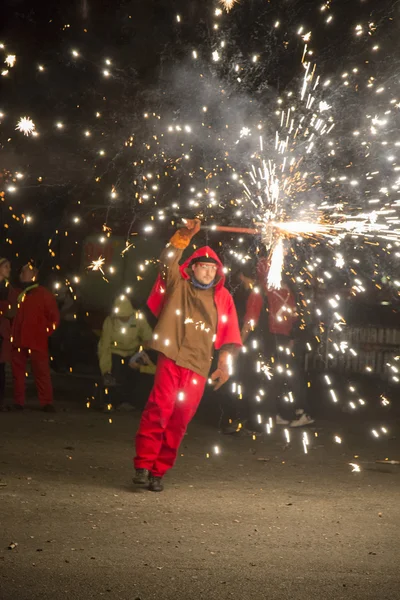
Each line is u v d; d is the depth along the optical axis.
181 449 10.60
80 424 12.12
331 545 6.35
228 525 6.86
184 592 5.20
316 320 15.38
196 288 8.16
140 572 5.54
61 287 20.30
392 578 5.60
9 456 9.51
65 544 6.11
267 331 12.20
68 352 20.34
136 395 13.83
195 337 8.08
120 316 13.65
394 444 11.55
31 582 5.26
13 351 13.08
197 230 8.13
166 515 7.12
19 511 7.02
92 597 5.05
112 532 6.49
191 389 8.05
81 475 8.69
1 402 13.09
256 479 8.93
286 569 5.71
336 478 9.13
